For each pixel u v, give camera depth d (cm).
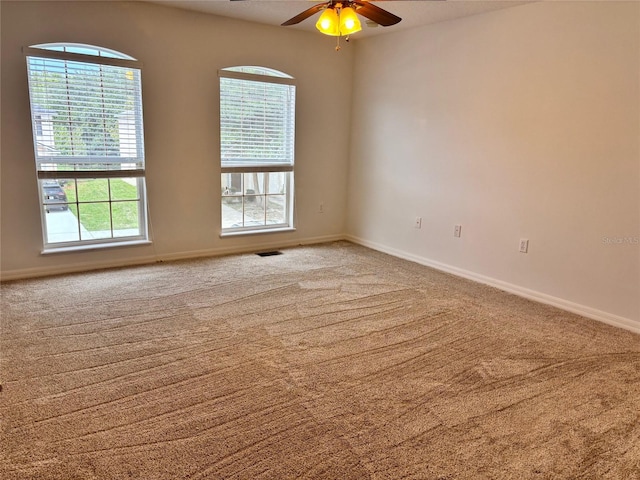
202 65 438
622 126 310
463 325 319
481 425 207
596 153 326
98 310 325
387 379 244
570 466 182
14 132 365
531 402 226
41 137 377
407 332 304
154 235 447
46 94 372
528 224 376
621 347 289
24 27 354
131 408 212
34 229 388
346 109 547
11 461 176
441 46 430
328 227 569
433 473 176
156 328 299
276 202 530
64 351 264
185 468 175
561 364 265
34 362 251
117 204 429
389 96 495
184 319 315
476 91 404
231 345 278
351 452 187
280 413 212
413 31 456
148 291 366
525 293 384
